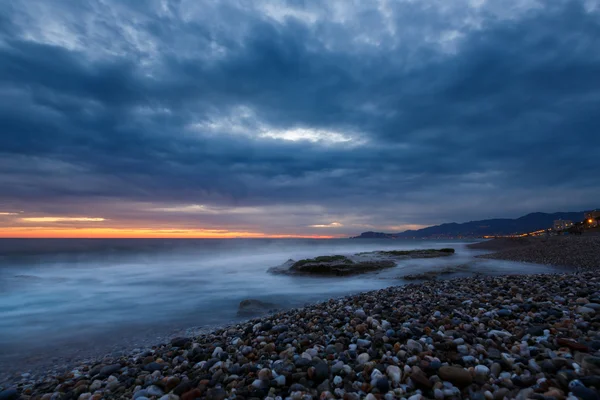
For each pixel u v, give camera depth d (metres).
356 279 19.03
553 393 3.43
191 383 4.78
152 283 19.02
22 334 9.19
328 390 4.18
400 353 5.10
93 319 10.88
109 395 4.93
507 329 6.20
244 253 51.47
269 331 7.65
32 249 59.84
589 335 5.34
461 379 3.96
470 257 31.73
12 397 5.18
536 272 18.89
